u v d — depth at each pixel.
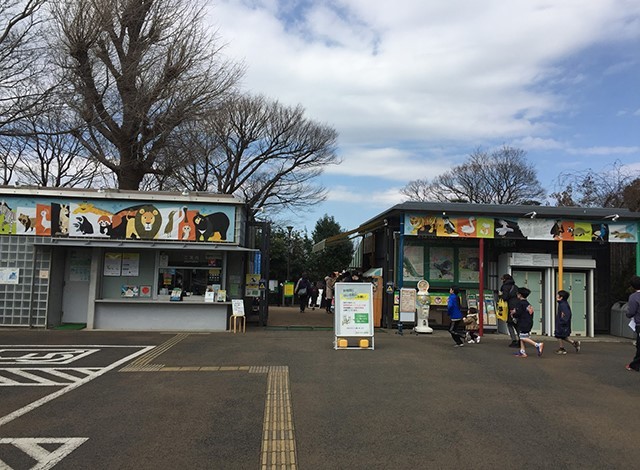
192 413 6.52
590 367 10.16
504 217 15.92
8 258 14.80
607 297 17.33
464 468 4.86
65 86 14.28
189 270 15.52
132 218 15.19
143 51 17.92
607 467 4.91
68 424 6.00
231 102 24.91
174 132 20.30
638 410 6.94
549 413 6.74
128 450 5.19
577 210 16.59
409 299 15.73
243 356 10.62
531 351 12.32
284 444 5.45
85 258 15.76
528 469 4.84
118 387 7.84
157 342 12.50
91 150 20.17
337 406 6.90
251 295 16.56
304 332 14.96
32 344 12.02
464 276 17.12
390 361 10.27
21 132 13.85
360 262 23.91
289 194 36.56
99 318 15.01
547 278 16.47
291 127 34.41
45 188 14.97
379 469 4.82
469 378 8.83
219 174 34.28
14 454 5.04
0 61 12.81
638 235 16.41
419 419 6.38
